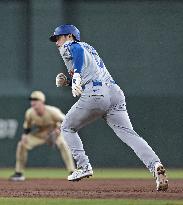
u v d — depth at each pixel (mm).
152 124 59219
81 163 25172
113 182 35125
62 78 25656
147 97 59438
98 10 62656
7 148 58781
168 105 59562
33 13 59719
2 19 61969
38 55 59625
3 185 31953
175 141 59094
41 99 40938
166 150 59062
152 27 62719
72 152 25109
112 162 59156
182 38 62531
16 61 61469
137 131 59281
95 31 62656
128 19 62719
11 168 58375
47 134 41781
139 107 59344
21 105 58812
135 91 60906
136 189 28188
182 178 40344
